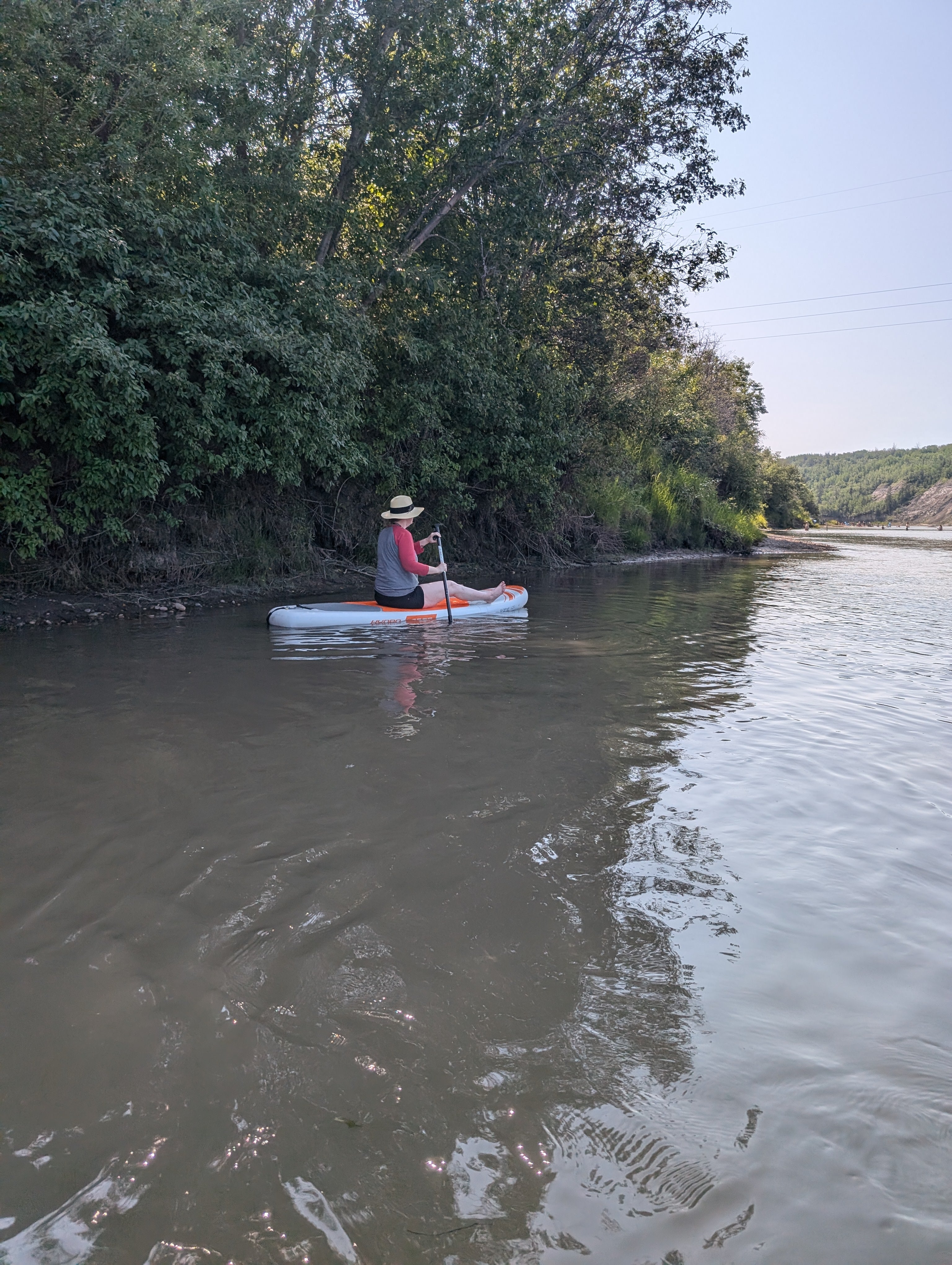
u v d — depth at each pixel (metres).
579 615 9.40
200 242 8.90
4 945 2.27
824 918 2.55
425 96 11.05
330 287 10.23
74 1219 1.42
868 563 20.83
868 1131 1.67
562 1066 1.85
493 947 2.33
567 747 4.20
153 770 3.70
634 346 18.59
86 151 7.99
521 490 14.98
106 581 9.19
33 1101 1.70
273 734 4.30
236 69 8.88
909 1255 1.39
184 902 2.53
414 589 8.59
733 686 5.73
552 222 14.83
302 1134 1.63
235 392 9.12
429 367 12.16
